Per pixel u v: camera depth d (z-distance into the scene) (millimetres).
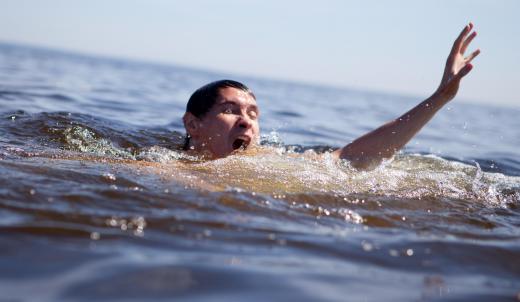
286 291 1933
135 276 1963
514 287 2205
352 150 4418
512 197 4016
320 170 4082
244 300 1833
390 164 4699
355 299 1917
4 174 3156
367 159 4359
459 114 22766
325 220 3006
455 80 4281
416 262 2410
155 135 5895
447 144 9156
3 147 4285
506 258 2576
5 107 7223
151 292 1851
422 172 4488
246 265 2162
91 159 3992
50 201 2756
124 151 4918
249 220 2799
